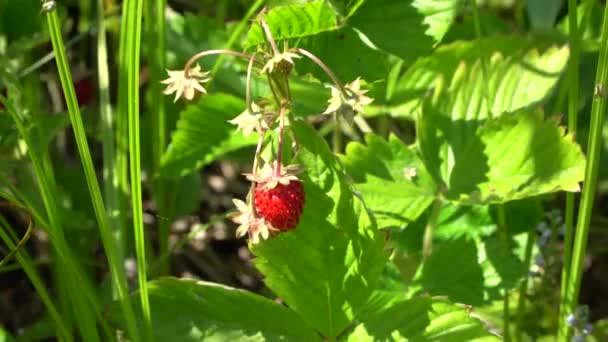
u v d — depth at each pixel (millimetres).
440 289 330
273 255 289
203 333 294
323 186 285
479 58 343
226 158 395
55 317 308
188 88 273
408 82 373
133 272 388
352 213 285
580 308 315
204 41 383
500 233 344
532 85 341
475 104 339
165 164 364
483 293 327
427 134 335
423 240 351
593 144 290
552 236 351
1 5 382
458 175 326
